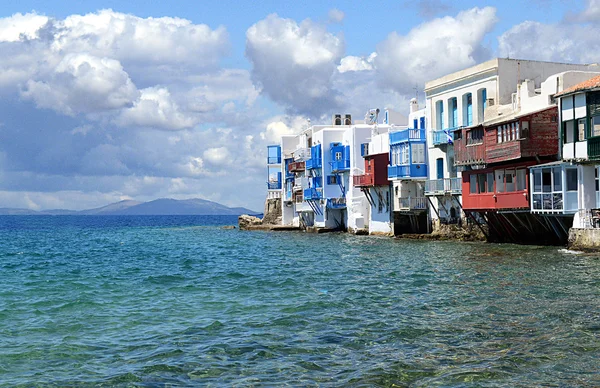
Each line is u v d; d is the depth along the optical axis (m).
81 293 30.09
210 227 142.00
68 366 16.67
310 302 25.16
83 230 136.75
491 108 51.81
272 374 15.36
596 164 38.62
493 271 32.31
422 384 14.23
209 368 16.05
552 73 53.66
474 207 48.88
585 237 37.66
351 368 15.61
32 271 42.75
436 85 59.31
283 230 98.00
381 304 24.30
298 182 93.56
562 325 19.16
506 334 18.34
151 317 23.14
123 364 16.69
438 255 43.28
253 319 22.00
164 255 56.38
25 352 18.19
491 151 46.56
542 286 26.62
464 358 16.08
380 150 70.19
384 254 46.75
